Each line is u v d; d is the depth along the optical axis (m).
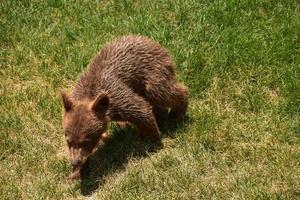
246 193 7.40
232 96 8.86
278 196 7.32
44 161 8.12
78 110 7.46
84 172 7.93
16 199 7.67
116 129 8.46
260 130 8.29
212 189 7.53
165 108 8.45
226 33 9.63
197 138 8.20
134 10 10.50
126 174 7.85
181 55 9.36
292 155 7.87
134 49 8.16
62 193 7.68
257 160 7.91
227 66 9.20
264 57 9.27
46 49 9.91
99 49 9.74
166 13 10.38
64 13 10.55
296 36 9.61
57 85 9.32
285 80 8.95
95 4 10.69
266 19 9.98
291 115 8.49
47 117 8.75
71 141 7.42
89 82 7.91
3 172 8.07
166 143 8.24
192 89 8.91
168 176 7.76
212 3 10.27
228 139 8.19
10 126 8.64
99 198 7.56
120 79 7.94
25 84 9.42
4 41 10.16
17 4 10.74
